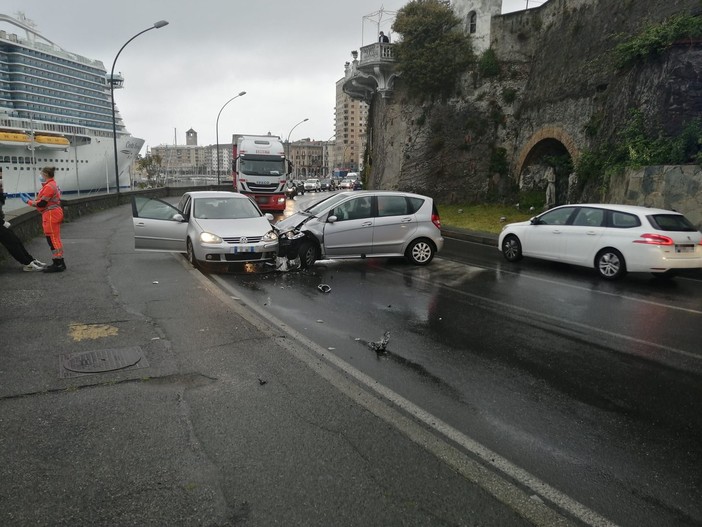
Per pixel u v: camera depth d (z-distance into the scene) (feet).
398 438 12.01
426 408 13.92
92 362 15.78
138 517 8.89
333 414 13.10
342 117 580.71
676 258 31.71
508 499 9.92
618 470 11.19
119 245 40.75
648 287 31.63
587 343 20.15
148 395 13.69
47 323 19.34
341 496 9.71
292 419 12.73
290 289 28.55
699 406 14.61
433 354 18.42
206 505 9.28
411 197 38.27
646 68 49.85
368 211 36.86
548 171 76.89
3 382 14.05
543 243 38.22
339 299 26.58
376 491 9.93
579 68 67.05
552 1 77.61
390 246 37.19
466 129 88.79
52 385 13.99
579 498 10.12
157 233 34.40
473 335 20.90
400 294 28.22
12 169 147.43
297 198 138.41
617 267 33.17
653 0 55.62
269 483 10.03
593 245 34.60
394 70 99.71
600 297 28.55
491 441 12.26
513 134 83.46
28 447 10.90
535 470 11.06
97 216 69.36
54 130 158.20
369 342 19.49
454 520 9.20
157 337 18.40
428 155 93.71
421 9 92.43
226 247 31.94
